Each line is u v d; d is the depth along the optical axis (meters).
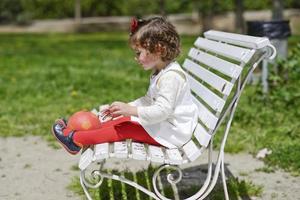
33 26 31.36
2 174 5.57
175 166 3.88
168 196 4.79
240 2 19.52
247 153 6.14
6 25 31.91
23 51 18.03
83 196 4.84
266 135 6.61
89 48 18.81
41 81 10.94
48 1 33.31
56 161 5.98
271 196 4.84
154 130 4.01
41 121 7.64
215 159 5.90
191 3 32.56
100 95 9.43
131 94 9.47
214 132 3.89
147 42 4.02
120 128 4.02
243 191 4.87
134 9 33.19
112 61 14.15
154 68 4.16
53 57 15.84
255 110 7.57
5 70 12.85
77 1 30.91
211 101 4.07
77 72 12.15
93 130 4.08
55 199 4.84
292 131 6.61
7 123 7.57
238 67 3.78
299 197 4.82
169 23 4.13
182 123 4.02
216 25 29.48
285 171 5.49
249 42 3.81
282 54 8.70
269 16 28.78
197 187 4.96
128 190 4.88
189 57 5.52
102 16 33.81
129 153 3.78
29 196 4.94
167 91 3.94
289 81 7.76
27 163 5.92
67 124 4.30
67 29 30.73
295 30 26.83
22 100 9.06
